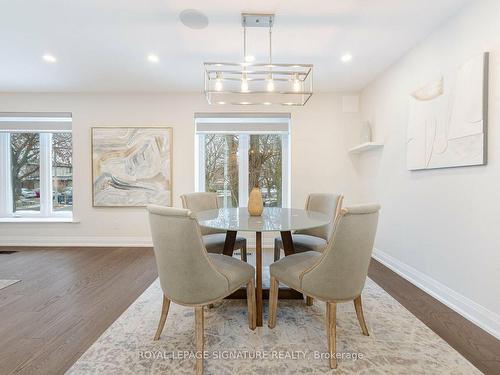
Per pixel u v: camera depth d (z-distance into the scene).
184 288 1.37
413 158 2.38
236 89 3.43
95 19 1.99
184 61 2.70
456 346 1.52
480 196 1.73
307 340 1.59
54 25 2.07
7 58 2.63
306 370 1.34
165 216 1.32
